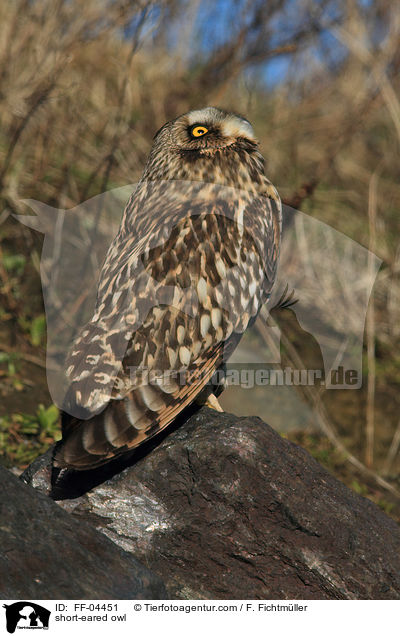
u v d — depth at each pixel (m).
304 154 13.77
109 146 11.09
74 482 5.38
